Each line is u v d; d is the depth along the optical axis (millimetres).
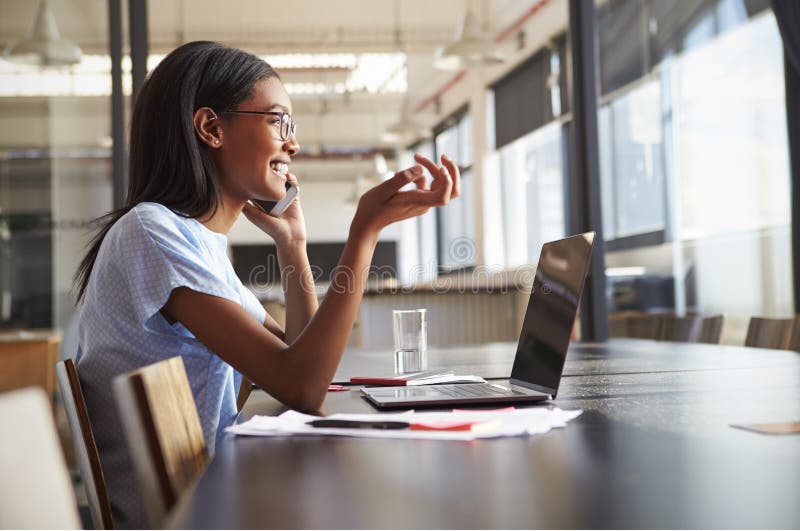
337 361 1010
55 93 3600
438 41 6051
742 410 940
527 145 6520
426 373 1391
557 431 816
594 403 1027
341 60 6410
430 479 608
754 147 3410
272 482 608
